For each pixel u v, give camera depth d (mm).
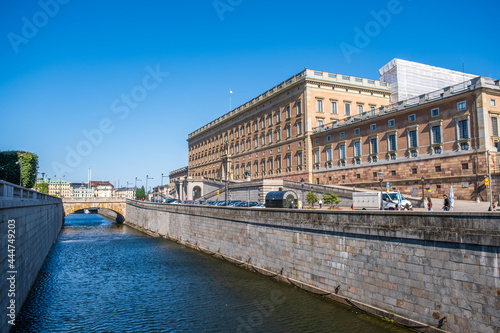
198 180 99625
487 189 40656
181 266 35875
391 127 53469
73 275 33188
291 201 41000
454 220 15820
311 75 70688
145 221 73500
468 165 42906
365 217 20250
